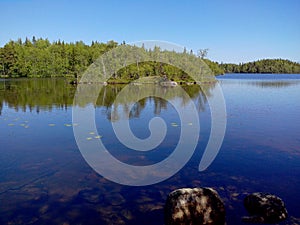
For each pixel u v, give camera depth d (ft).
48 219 15.46
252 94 90.17
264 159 24.98
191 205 15.16
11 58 177.99
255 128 37.88
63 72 193.36
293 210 16.21
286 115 48.37
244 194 18.12
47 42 236.02
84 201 17.40
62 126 39.04
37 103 63.77
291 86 129.08
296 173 21.65
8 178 20.89
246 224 14.97
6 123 40.93
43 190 18.93
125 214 15.96
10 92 90.74
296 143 30.19
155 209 16.49
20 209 16.46
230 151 27.45
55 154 26.63
